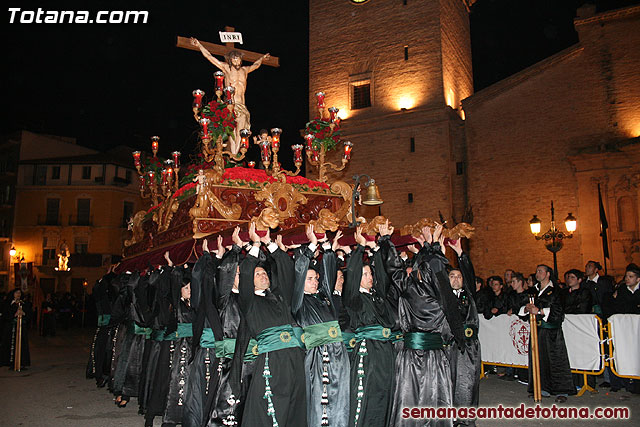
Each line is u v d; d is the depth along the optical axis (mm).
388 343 6125
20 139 44094
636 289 9586
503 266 24969
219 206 7684
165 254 8125
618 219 22672
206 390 6617
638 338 8828
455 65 29234
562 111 24750
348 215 8969
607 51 24172
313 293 5879
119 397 8750
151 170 11516
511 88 25969
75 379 11555
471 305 6848
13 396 9594
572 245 23469
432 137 26766
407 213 26828
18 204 43219
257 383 5223
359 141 28484
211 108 8414
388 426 6016
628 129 23344
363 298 6105
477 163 26234
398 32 28281
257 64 10391
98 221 42312
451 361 6648
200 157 9773
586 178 23500
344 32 29859
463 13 31641
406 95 27672
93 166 42969
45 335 24141
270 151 8656
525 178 25062
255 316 5457
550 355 8750
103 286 11031
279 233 6699
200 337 6562
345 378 5645
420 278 6137
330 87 29891
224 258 5953
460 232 6406
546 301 8828
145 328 8773
